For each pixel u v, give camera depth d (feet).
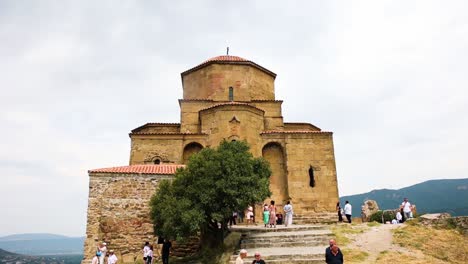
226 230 61.26
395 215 79.51
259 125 84.43
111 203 59.72
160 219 53.26
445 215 58.39
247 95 92.99
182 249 59.26
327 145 83.92
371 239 53.62
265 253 47.29
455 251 49.52
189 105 90.02
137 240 58.75
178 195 54.65
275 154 84.23
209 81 93.91
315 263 43.75
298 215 78.13
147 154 80.53
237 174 54.29
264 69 98.78
